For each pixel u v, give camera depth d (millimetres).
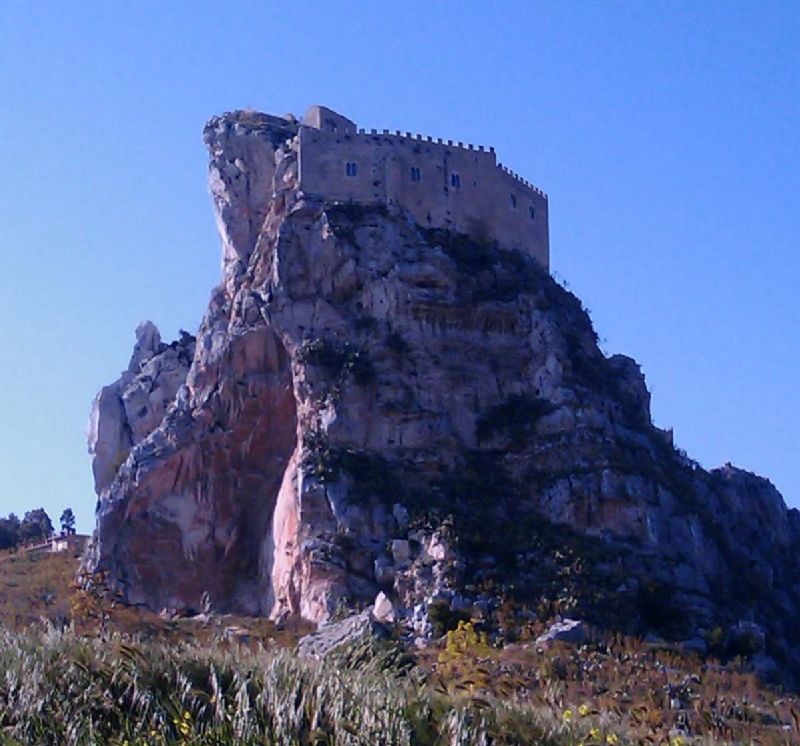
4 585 128375
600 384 129500
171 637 82000
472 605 109000
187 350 142125
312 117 140125
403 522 117062
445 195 136000
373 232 130750
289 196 133875
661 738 63312
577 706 70125
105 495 126750
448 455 123062
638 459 123875
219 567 125000
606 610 109938
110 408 139875
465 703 59125
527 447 123625
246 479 126750
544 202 143625
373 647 73000
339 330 127812
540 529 117375
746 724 79000
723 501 134875
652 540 117625
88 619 98375
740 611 117375
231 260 135125
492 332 129875
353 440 122312
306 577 114000
